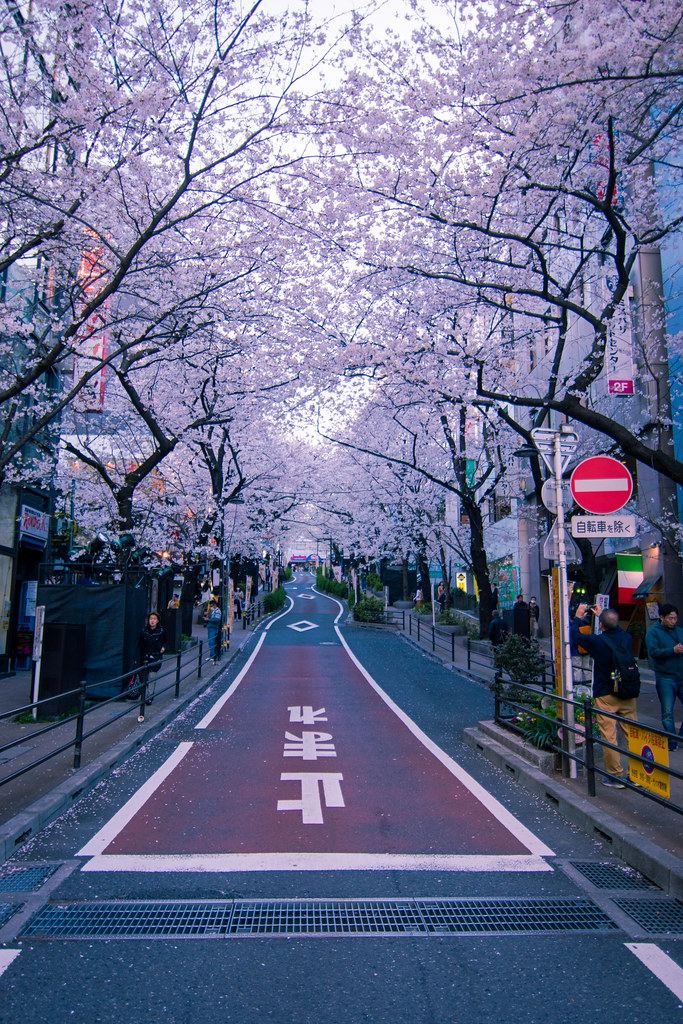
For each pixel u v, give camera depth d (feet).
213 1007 11.13
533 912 14.71
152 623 41.27
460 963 12.59
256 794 23.47
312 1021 10.77
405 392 49.47
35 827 19.43
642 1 26.14
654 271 53.16
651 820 19.27
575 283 51.06
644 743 19.53
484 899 15.28
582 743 25.95
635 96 31.35
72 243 31.94
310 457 96.68
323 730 35.06
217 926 13.94
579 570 43.52
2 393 25.82
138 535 58.18
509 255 39.73
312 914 14.48
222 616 72.38
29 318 49.11
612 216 29.50
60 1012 10.93
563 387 44.68
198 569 89.30
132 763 28.02
